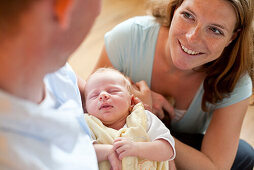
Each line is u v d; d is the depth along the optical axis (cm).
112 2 337
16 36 37
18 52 39
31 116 41
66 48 45
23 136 43
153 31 136
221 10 99
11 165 41
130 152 92
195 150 129
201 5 101
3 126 41
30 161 43
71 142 50
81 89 122
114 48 140
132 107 117
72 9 40
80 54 266
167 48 130
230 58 119
